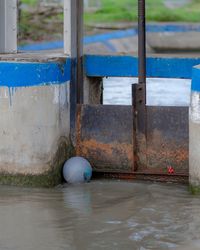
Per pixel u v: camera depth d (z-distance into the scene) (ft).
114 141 99.45
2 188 93.20
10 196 89.97
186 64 103.65
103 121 99.66
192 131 88.53
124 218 81.71
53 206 85.97
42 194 90.94
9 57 93.91
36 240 75.51
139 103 98.32
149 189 93.09
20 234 77.20
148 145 98.58
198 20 338.75
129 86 174.60
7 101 92.58
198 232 77.20
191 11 352.28
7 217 82.28
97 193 91.35
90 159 100.48
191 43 239.30
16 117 92.73
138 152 98.94
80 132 100.53
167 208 84.89
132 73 105.50
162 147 98.07
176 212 83.35
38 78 91.71
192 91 87.86
